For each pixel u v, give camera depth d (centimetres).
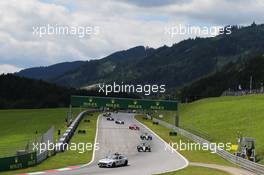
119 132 11831
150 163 6297
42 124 14100
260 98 14700
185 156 7419
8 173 4634
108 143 9244
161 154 7662
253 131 9544
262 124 10025
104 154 7331
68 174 4709
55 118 15938
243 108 13012
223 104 15050
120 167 5659
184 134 11044
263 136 8725
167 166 5972
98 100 13038
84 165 5772
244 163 6025
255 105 13112
